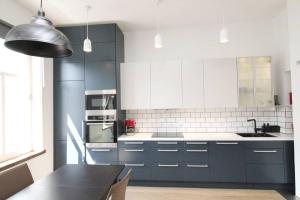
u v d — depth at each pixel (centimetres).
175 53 412
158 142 352
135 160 356
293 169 323
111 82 366
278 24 368
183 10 334
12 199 152
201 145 343
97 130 365
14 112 306
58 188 171
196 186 352
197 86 371
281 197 307
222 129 398
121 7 317
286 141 325
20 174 200
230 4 318
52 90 375
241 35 393
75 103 373
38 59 344
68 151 371
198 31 406
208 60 369
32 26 147
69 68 376
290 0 302
